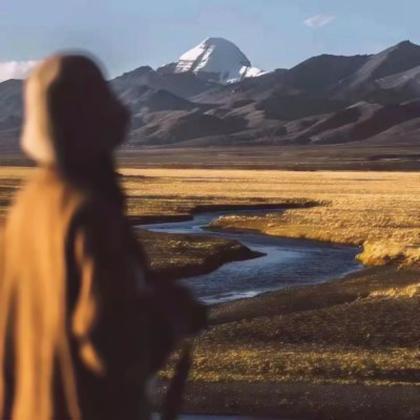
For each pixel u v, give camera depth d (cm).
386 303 2484
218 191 10781
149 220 6906
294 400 1379
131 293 325
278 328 2131
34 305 334
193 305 345
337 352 1841
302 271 4194
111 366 317
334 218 6762
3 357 347
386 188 12006
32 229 334
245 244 5394
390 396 1404
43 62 346
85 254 321
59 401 329
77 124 337
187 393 1420
